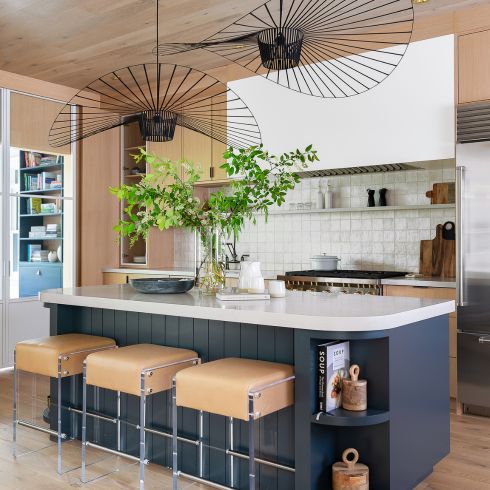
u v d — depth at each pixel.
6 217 5.04
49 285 5.43
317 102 4.53
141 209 6.16
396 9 3.85
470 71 3.83
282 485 2.43
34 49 4.68
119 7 3.88
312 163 4.57
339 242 5.00
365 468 2.26
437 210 4.48
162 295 2.96
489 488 2.55
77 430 3.22
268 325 2.35
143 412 2.42
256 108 4.89
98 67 5.16
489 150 3.64
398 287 4.05
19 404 3.89
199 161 5.46
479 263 3.65
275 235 5.39
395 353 2.31
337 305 2.48
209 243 2.97
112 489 2.55
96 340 2.98
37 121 5.30
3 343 5.01
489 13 3.75
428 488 2.54
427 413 2.57
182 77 5.45
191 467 2.74
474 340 3.67
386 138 4.20
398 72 4.14
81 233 5.71
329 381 2.25
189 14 3.98
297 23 2.27
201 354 2.75
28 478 2.66
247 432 2.55
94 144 5.83
